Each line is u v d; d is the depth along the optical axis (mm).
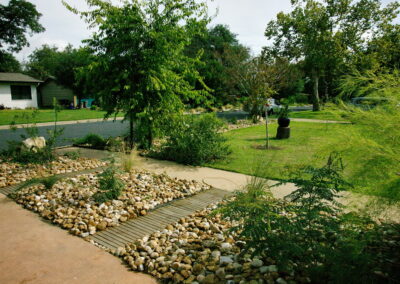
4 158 6367
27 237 2906
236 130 12594
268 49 23406
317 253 2027
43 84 35875
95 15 7023
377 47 17812
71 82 32969
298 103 28750
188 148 6418
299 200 2354
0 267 2373
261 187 2611
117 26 6895
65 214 3436
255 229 2010
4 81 24938
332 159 2207
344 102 2219
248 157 6844
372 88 2223
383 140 1955
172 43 7289
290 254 2055
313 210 2170
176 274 2193
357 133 2016
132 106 7109
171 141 7109
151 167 6051
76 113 23062
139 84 7375
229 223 3191
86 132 12250
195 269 2240
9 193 4250
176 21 7371
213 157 6789
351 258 1796
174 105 7742
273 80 11359
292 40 23453
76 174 5312
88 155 7246
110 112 7867
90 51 7406
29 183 4078
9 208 3680
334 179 2172
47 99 36219
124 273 2305
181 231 3053
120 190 4047
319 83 26188
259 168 3439
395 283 1831
